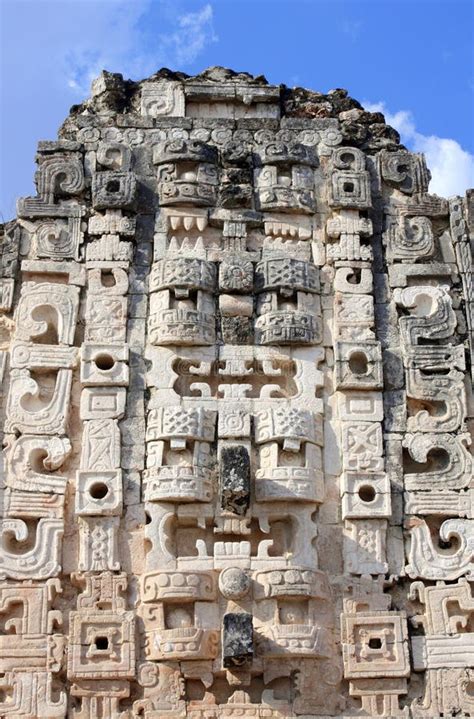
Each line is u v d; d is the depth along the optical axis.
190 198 15.39
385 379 14.56
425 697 13.04
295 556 13.46
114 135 16.02
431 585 13.53
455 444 14.19
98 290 14.90
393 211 15.72
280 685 13.08
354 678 13.05
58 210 15.35
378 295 15.13
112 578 13.36
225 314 14.80
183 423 13.90
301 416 14.10
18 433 14.04
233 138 16.08
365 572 13.52
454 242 15.49
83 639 13.10
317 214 15.64
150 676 13.00
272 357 14.59
